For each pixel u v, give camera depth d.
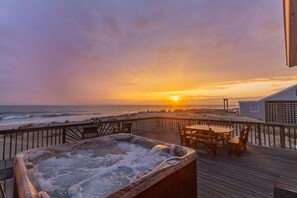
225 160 3.71
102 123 5.54
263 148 4.58
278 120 6.12
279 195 1.80
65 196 2.11
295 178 2.78
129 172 2.75
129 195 1.47
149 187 1.64
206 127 4.73
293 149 4.37
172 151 2.97
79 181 2.46
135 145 3.85
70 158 3.24
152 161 3.03
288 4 1.61
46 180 2.46
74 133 4.95
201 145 4.96
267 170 3.13
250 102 14.70
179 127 5.10
